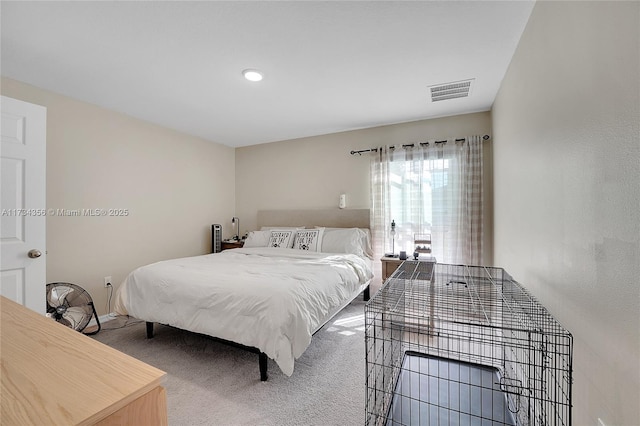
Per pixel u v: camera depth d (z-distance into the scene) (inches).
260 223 179.9
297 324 69.9
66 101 107.8
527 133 67.6
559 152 49.0
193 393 68.5
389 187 140.6
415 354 68.6
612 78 33.5
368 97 110.5
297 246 142.8
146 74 92.0
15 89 95.4
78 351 25.4
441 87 101.9
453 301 70.5
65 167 107.5
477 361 73.3
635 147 29.6
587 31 39.4
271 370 78.6
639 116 28.9
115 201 123.3
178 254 151.3
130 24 67.8
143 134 135.3
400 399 57.7
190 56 81.7
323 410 62.6
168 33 71.3
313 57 82.4
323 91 105.1
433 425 51.4
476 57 82.4
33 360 23.8
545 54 55.2
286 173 172.4
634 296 30.0
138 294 93.5
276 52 79.9
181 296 83.2
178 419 59.9
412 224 135.5
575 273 43.3
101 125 118.6
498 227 107.7
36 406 18.5
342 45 76.5
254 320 71.5
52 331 29.3
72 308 98.9
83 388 20.4
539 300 59.3
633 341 30.1
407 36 72.6
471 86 100.9
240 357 85.8
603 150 35.6
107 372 22.3
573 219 43.9
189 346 93.0
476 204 123.3
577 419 42.9
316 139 163.3
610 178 34.1
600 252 36.4
